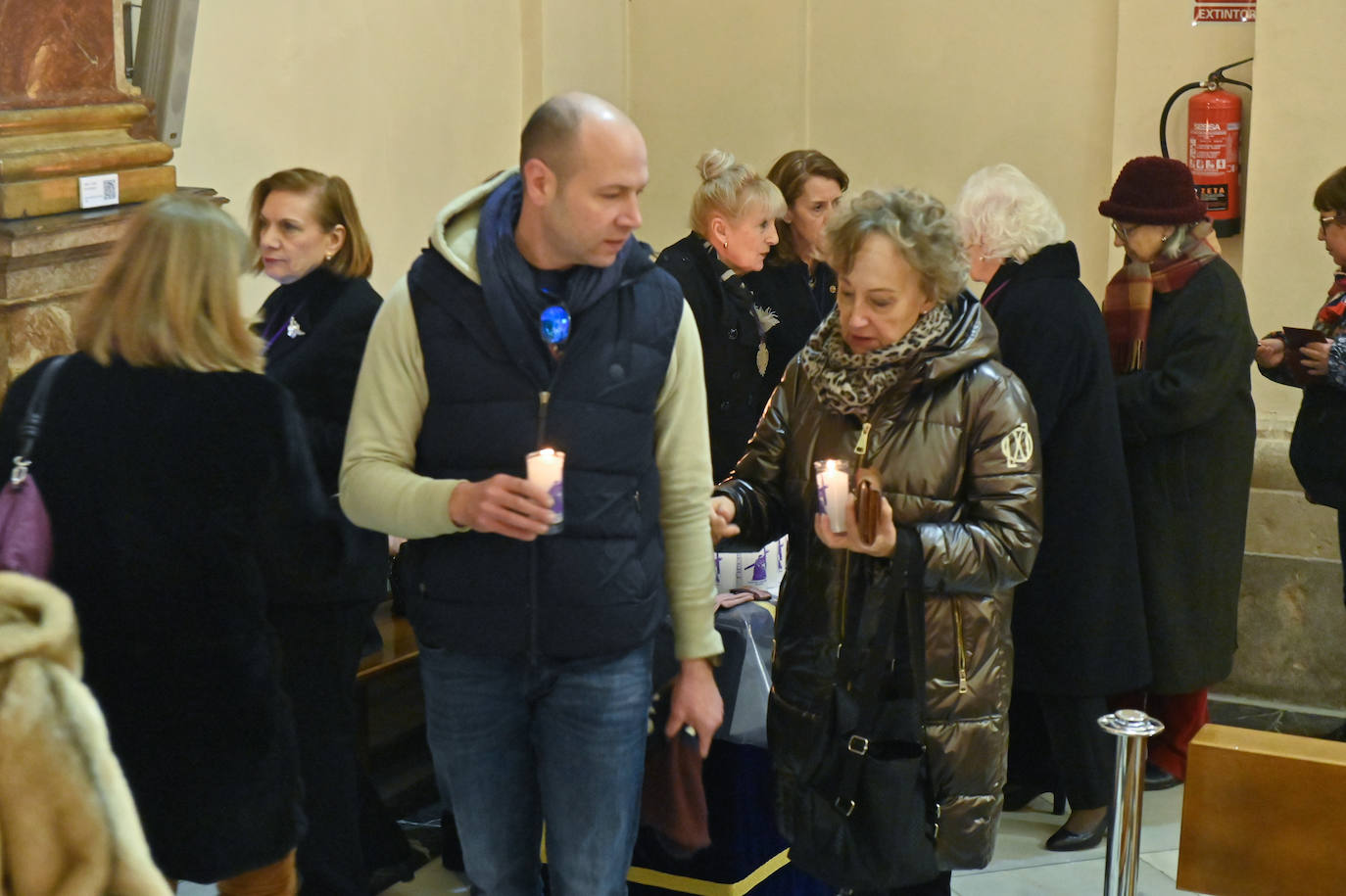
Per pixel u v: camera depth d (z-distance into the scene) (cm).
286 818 259
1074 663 375
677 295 256
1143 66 526
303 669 321
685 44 620
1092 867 393
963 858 278
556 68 587
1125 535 376
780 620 287
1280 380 446
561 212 236
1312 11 483
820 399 278
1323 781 214
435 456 247
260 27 452
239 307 252
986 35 568
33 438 239
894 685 274
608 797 253
